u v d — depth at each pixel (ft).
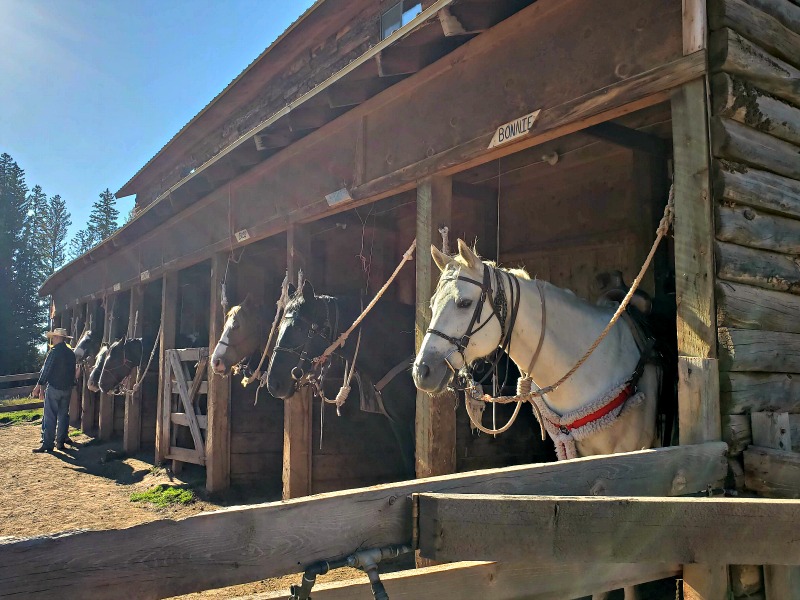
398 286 26.09
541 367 11.35
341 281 26.61
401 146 15.53
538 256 22.66
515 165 20.02
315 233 24.44
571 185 21.34
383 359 18.52
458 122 13.75
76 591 4.14
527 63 12.17
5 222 115.85
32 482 28.48
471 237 23.61
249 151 21.17
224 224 24.93
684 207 9.35
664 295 14.98
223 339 22.07
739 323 9.17
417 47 14.02
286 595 5.76
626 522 5.96
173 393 28.58
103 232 208.44
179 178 52.90
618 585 7.82
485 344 10.95
